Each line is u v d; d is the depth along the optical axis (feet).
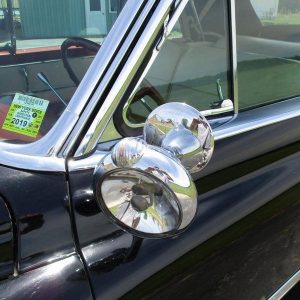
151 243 4.53
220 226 5.14
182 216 3.81
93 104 4.11
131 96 4.32
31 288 3.91
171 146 4.01
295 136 6.32
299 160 6.29
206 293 4.84
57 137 4.15
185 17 5.04
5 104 4.57
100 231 4.28
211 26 5.35
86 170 4.17
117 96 4.16
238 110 5.74
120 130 4.43
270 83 6.24
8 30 5.07
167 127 4.07
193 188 3.77
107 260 4.25
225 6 5.40
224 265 5.11
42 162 4.10
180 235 4.74
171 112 4.11
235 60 5.64
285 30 6.45
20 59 5.03
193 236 4.86
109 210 3.97
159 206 3.91
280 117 5.97
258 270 5.34
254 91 6.04
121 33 4.12
